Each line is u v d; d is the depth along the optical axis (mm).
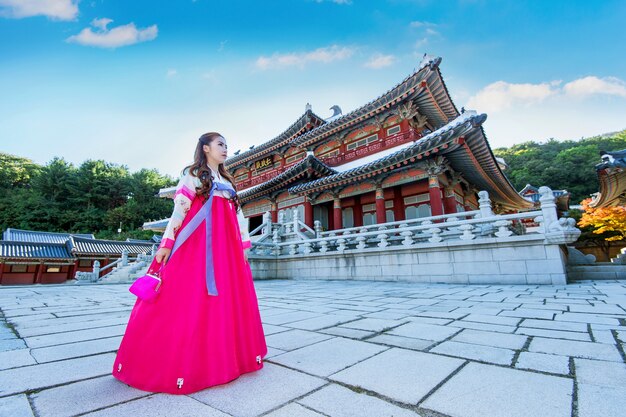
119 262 20391
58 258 29828
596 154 50406
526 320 3525
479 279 8828
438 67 15469
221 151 2307
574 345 2486
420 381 1813
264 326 3512
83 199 58000
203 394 1661
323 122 23594
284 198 21656
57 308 5215
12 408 1482
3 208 50875
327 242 14047
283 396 1632
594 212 21625
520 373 1911
